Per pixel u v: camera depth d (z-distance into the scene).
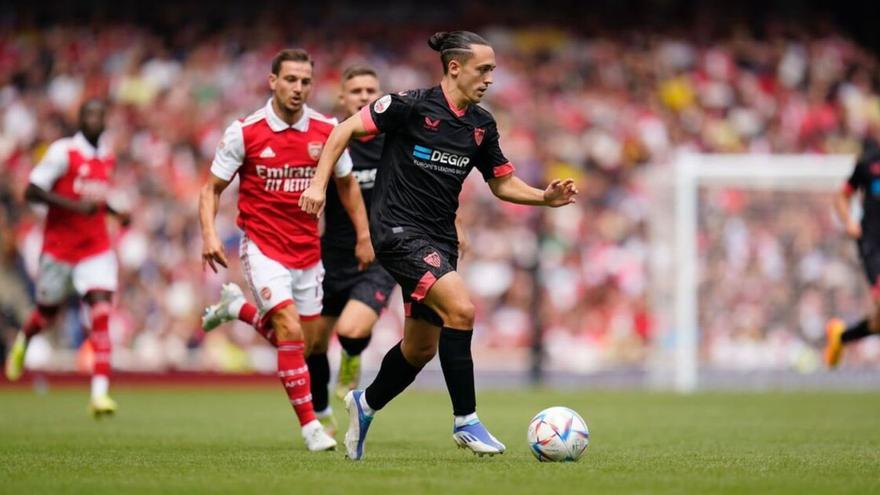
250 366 73.00
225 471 22.36
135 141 87.25
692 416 43.59
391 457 25.52
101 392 38.88
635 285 84.81
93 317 39.44
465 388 23.44
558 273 83.31
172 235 79.88
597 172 93.19
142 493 19.23
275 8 104.50
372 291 32.53
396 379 24.20
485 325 80.62
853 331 45.88
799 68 104.25
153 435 33.59
